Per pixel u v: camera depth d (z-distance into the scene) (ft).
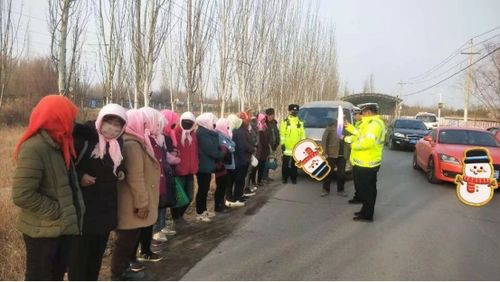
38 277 9.72
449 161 34.45
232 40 43.73
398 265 16.25
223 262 16.15
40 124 9.42
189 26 31.35
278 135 34.99
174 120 18.57
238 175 25.85
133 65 25.88
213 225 21.50
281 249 17.85
